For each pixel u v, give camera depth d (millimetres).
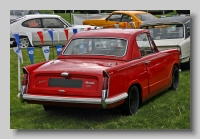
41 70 7180
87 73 6820
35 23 17984
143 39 8422
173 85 9672
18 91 9617
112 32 8133
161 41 12469
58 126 7000
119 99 6895
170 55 9383
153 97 8984
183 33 12484
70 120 7316
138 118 7355
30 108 8227
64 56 8047
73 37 8219
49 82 7074
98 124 7082
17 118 7559
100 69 6945
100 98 6703
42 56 15180
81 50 8016
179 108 8039
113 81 6820
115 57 7715
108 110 7922
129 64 7375
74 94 6852
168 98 8867
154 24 12836
